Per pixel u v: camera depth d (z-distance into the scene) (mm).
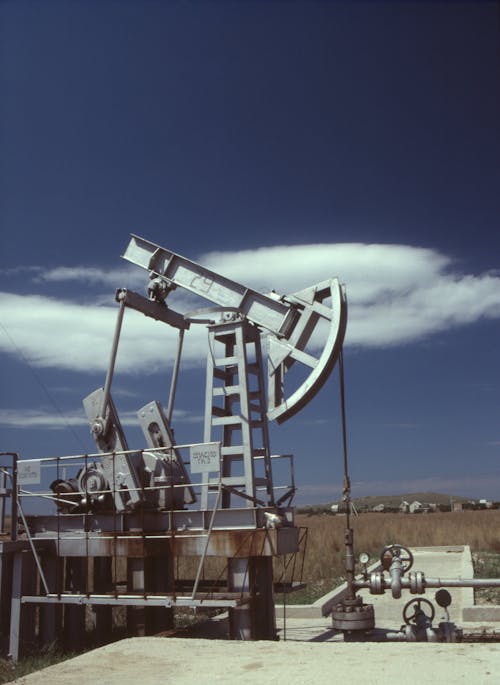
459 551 28516
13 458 13055
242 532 11414
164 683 3900
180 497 13141
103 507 13086
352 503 11891
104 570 14055
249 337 13438
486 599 16047
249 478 12102
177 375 14414
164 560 13078
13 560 12602
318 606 15695
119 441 13070
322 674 3963
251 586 11484
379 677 3857
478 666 4016
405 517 58562
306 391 12609
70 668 4324
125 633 13711
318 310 12906
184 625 14477
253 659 4418
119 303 13164
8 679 10109
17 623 12258
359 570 22516
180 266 14320
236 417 12516
